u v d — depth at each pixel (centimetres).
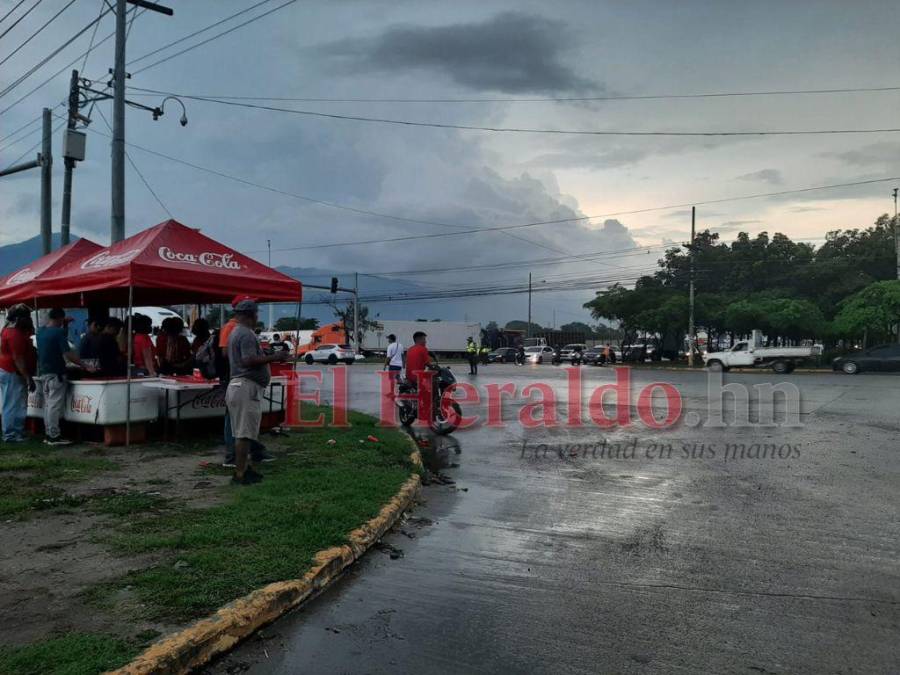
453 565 521
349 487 679
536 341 6369
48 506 588
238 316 691
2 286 1155
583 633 402
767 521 640
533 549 561
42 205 1697
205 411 975
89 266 975
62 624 365
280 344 3459
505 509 691
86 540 502
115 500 612
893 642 389
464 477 848
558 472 873
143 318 1105
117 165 1334
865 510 677
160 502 610
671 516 661
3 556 467
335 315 6844
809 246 5306
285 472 754
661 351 5778
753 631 404
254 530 529
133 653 332
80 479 702
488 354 5109
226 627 373
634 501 721
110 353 962
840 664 364
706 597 457
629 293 5406
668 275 5838
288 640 388
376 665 360
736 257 5325
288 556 476
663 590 470
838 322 4084
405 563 525
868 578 491
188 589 411
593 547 566
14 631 356
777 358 3566
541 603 446
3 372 908
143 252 891
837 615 427
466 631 403
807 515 660
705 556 541
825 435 1177
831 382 2614
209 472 743
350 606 438
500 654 374
